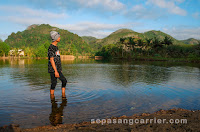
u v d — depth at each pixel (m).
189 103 3.87
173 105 3.70
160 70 13.59
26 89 5.02
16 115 2.87
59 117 2.82
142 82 6.84
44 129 2.30
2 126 2.41
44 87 5.35
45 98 3.96
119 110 3.26
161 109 3.42
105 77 8.42
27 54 88.06
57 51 4.23
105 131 2.15
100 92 4.74
